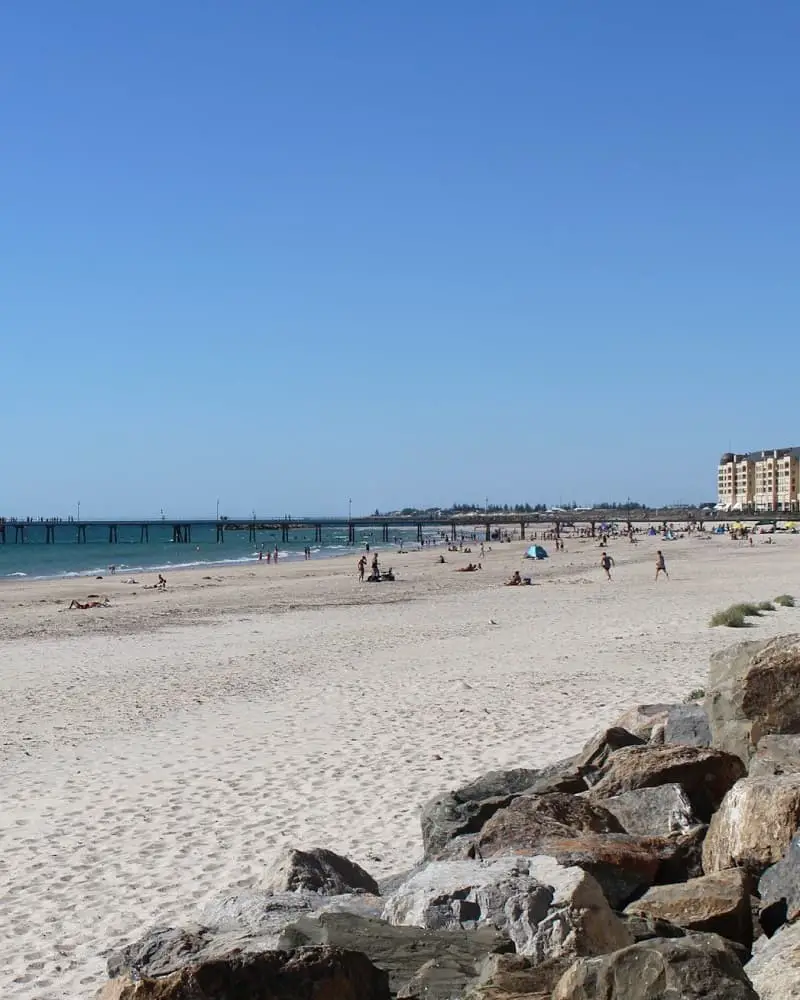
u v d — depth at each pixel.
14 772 13.29
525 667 20.89
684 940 4.16
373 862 9.16
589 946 4.88
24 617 39.25
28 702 18.81
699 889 5.54
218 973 4.43
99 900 8.54
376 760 13.12
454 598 42.38
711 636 24.88
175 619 36.56
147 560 107.62
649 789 7.45
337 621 33.34
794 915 5.26
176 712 17.33
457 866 5.64
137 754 14.16
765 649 8.00
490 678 19.58
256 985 4.41
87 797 11.91
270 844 9.89
